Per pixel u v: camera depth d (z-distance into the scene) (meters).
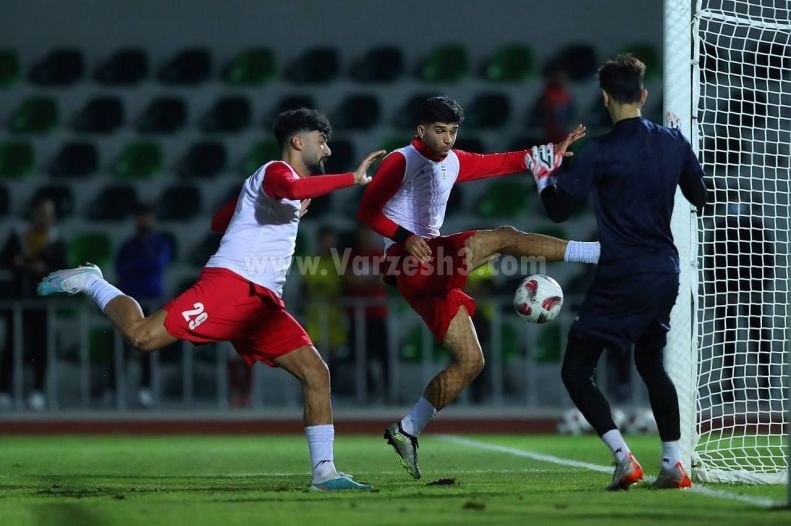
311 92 66.94
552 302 23.33
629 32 68.12
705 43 26.95
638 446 36.66
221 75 67.62
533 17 68.56
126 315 22.25
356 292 52.00
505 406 53.06
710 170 42.50
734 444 33.78
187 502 19.64
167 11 68.25
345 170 63.53
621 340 20.58
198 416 50.50
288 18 68.62
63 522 17.16
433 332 24.38
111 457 33.16
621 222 20.48
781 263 41.41
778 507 18.20
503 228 24.09
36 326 51.12
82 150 64.75
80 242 60.59
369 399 52.44
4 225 62.09
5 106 65.94
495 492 21.12
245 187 22.34
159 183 64.12
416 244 23.12
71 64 67.06
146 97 66.69
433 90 67.06
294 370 22.28
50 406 52.03
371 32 68.69
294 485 23.59
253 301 22.03
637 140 20.53
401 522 16.48
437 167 24.47
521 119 66.44
